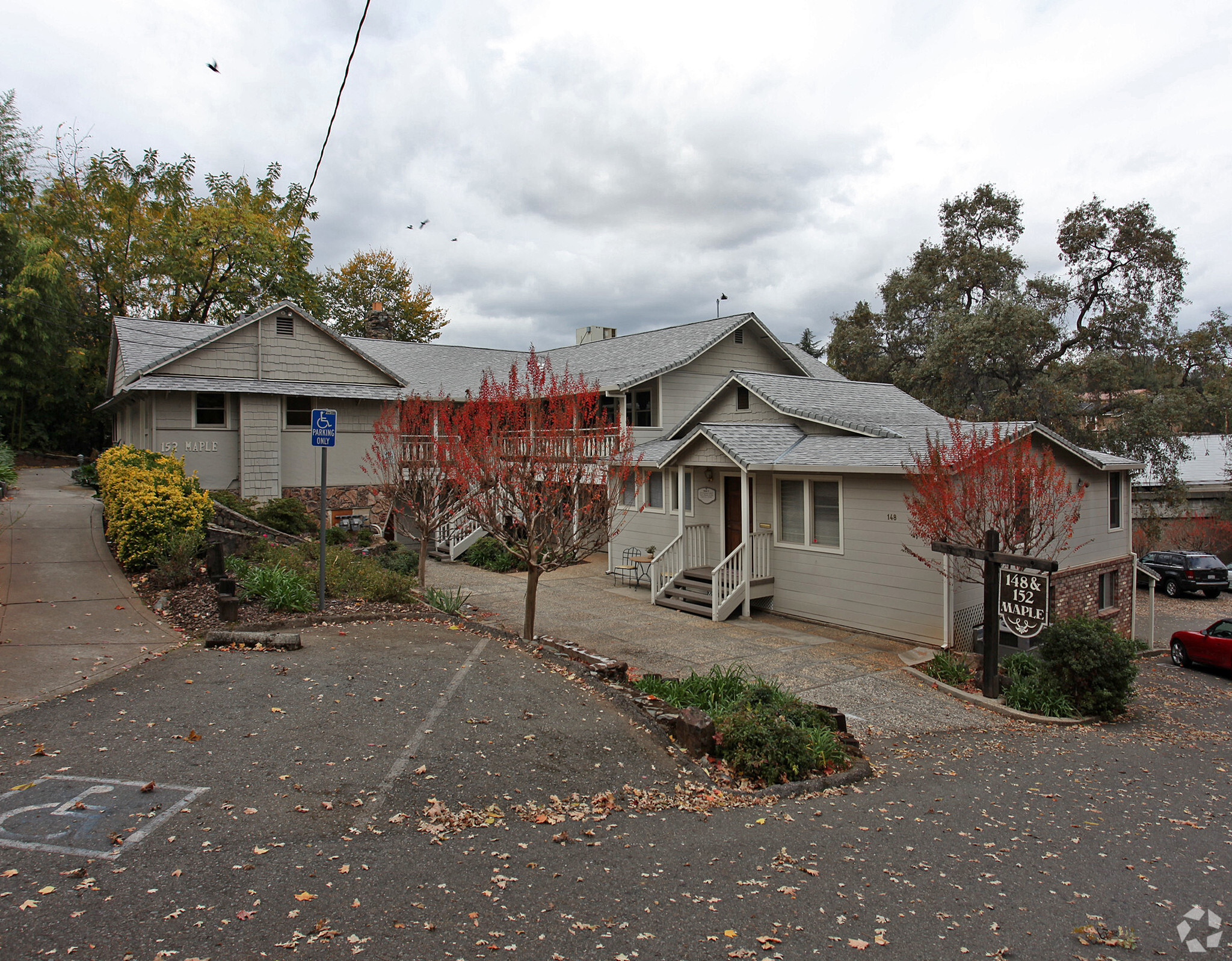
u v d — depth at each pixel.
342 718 6.67
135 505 11.61
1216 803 7.24
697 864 4.91
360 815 5.05
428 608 11.59
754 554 15.71
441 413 15.00
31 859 4.23
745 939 4.06
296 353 20.89
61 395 30.52
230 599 9.58
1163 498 28.20
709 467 17.39
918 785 7.15
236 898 4.01
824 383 20.44
